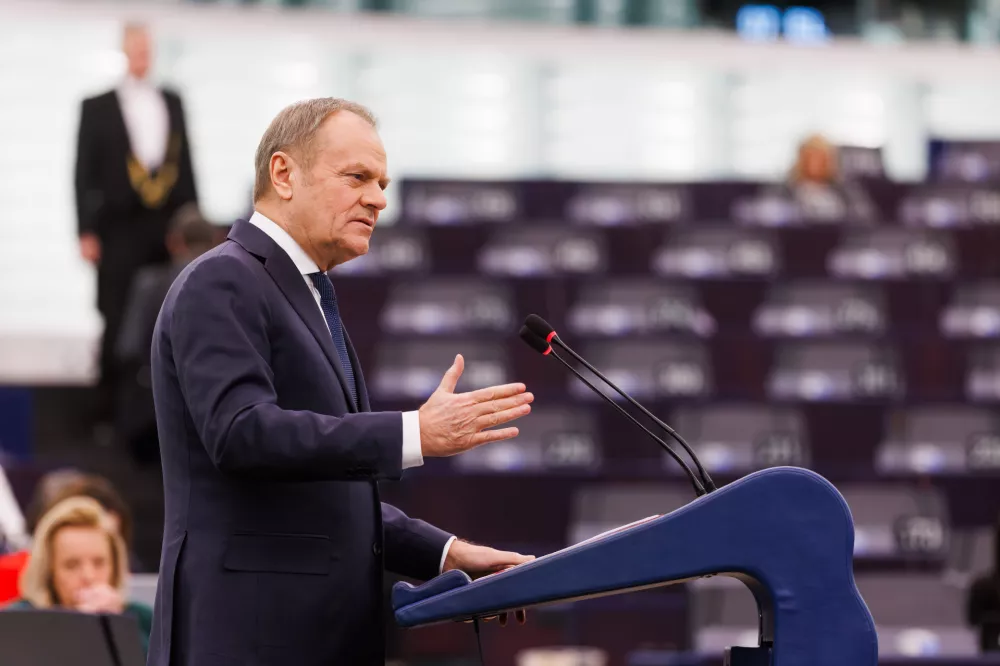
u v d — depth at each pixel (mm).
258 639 6285
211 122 27656
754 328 24000
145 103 22203
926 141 30906
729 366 22125
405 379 21078
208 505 6449
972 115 31500
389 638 16375
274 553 6371
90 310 25500
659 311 23469
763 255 25594
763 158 30406
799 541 5531
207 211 27391
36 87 26172
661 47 29969
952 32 31594
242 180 27625
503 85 29453
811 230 25719
